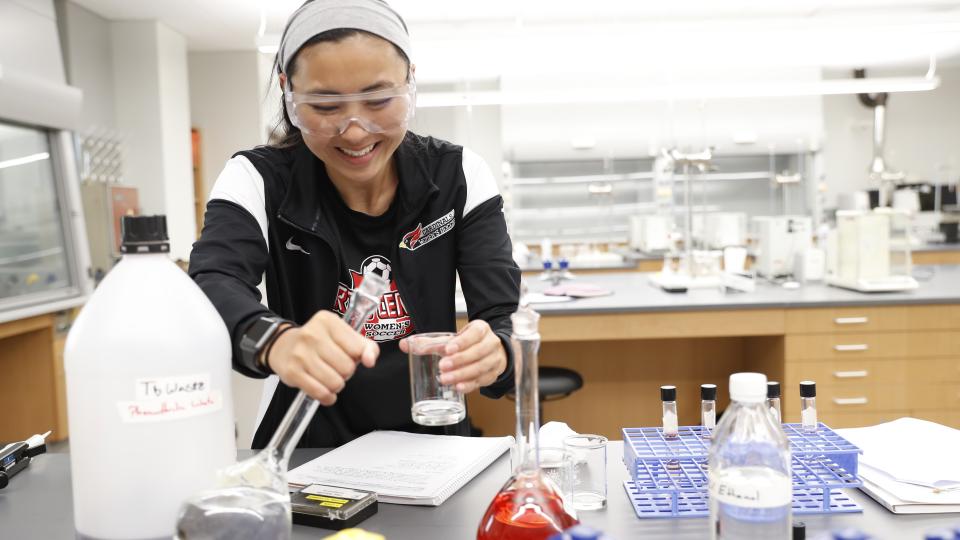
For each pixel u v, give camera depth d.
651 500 0.87
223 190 1.16
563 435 0.96
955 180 7.70
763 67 6.91
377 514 0.85
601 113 7.12
